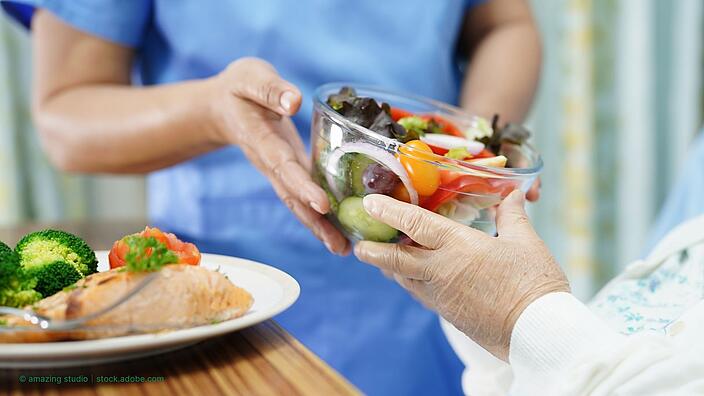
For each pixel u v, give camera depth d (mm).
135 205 2301
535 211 2277
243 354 759
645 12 2184
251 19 1241
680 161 2332
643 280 949
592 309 934
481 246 827
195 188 1291
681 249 942
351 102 898
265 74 964
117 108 1172
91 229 1442
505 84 1300
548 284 817
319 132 904
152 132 1132
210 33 1249
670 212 1408
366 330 1306
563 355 793
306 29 1249
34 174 2107
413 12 1271
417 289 894
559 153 2236
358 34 1263
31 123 2084
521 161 975
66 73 1249
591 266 2262
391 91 1025
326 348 1300
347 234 921
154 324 750
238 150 1271
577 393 771
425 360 1330
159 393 708
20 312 742
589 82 2186
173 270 766
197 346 771
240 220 1289
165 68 1312
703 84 2311
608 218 2322
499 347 836
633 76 2217
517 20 1385
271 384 718
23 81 2062
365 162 862
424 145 866
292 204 965
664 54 2307
